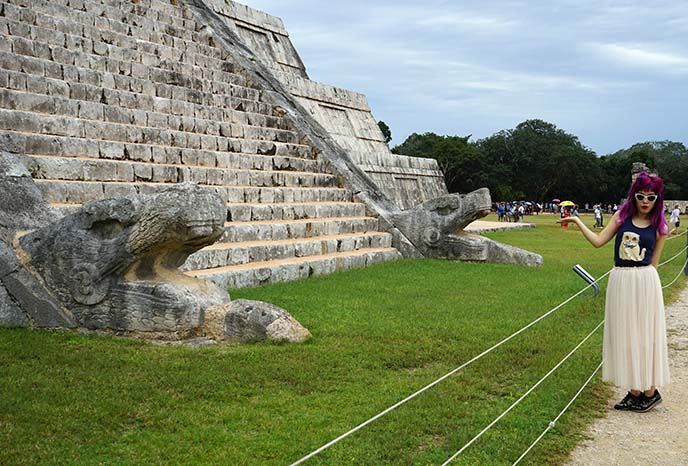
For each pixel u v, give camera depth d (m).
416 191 29.23
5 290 8.27
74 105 12.65
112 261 7.88
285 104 19.28
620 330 6.45
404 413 5.79
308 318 9.10
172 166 13.13
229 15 25.67
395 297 10.92
